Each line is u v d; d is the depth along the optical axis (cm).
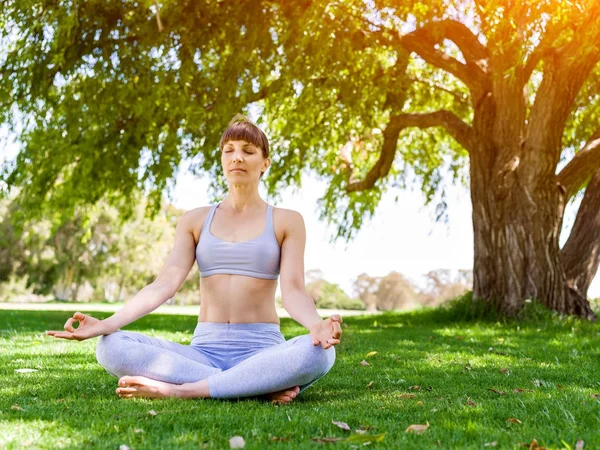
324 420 255
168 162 1123
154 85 1005
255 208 341
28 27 954
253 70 1049
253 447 208
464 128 1044
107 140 1084
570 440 225
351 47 979
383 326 923
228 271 328
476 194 1009
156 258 3756
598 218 1067
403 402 306
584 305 973
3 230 3478
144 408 271
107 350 303
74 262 3544
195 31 991
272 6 978
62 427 233
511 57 939
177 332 769
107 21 987
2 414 257
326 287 2734
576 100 1168
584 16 779
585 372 436
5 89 1007
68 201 1188
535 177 950
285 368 293
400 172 1505
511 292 952
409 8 895
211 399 298
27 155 1113
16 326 821
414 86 1300
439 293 2150
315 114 1180
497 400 312
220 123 1048
